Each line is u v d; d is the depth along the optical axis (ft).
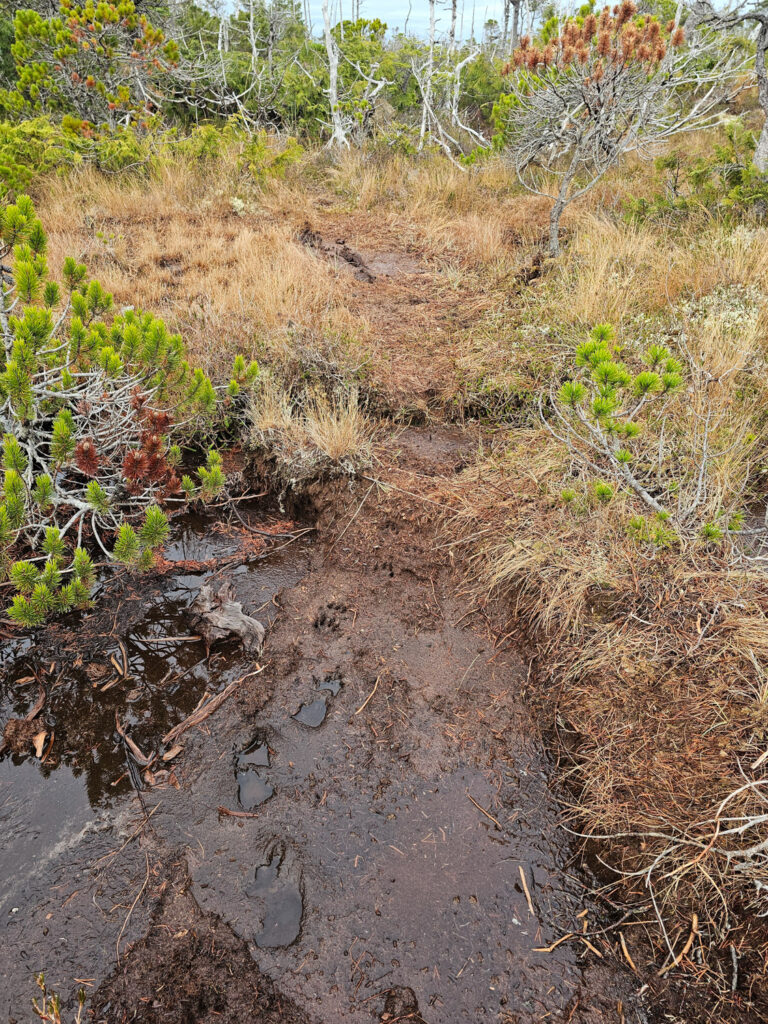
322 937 7.36
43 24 29.12
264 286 19.04
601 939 7.40
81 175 27.17
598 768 8.79
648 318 16.60
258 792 8.82
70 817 8.40
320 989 6.93
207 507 13.87
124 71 32.32
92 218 24.30
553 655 10.34
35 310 10.62
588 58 19.07
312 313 18.10
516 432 14.82
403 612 11.53
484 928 7.49
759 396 14.19
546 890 7.88
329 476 13.83
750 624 9.38
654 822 8.01
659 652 9.50
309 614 11.53
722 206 21.56
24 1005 6.66
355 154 34.68
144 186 28.07
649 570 10.46
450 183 30.22
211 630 10.79
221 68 38.22
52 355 11.63
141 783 8.84
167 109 37.32
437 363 17.38
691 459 11.82
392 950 7.27
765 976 6.79
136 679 10.25
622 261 19.88
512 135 31.40
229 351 16.12
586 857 8.22
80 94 31.01
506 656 10.75
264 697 10.07
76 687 10.07
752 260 17.83
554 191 28.55
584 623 10.32
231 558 12.76
